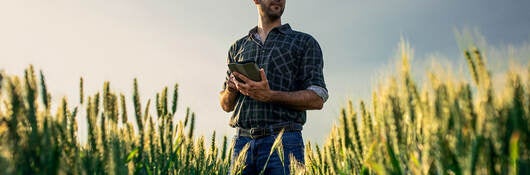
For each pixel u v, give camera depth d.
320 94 3.34
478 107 0.99
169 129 1.83
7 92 1.12
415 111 1.12
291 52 3.44
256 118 3.36
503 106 0.97
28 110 1.13
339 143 1.56
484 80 0.99
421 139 1.13
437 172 1.05
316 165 2.24
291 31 3.56
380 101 1.20
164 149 1.79
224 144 3.06
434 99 1.05
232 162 3.31
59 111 1.28
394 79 1.17
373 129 1.24
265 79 3.12
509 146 0.95
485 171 0.96
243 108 3.46
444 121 1.02
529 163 0.94
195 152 2.52
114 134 1.39
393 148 1.14
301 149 3.37
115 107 1.51
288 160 3.25
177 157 2.01
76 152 1.26
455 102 1.01
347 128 1.34
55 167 1.13
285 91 3.40
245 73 3.13
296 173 2.66
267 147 3.31
